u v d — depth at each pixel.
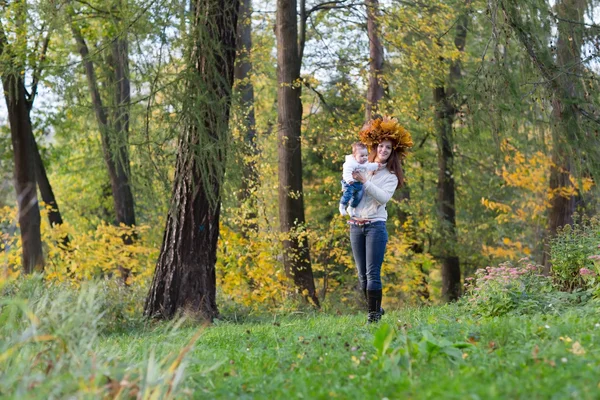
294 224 16.58
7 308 4.49
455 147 22.03
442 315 8.02
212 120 10.74
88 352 4.22
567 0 14.09
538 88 12.15
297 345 5.55
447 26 17.62
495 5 11.50
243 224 16.47
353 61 18.84
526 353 4.24
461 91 12.83
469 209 24.06
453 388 3.27
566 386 3.27
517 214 19.80
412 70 18.69
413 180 21.70
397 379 3.78
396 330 5.81
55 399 3.41
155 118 10.75
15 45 14.55
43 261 16.88
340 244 18.11
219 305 13.71
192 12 10.85
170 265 11.00
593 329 5.20
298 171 16.66
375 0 17.86
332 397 3.54
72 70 12.17
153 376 3.73
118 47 11.53
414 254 20.48
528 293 8.14
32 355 4.12
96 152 24.52
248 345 6.07
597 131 12.23
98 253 17.27
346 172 7.50
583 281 9.65
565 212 17.31
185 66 10.80
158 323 10.46
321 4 17.45
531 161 17.00
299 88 16.75
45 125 19.48
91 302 4.32
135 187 11.67
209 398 3.88
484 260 24.61
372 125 7.57
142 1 10.85
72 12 14.65
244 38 20.75
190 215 10.98
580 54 12.45
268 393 3.84
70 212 30.22
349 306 16.56
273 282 14.95
